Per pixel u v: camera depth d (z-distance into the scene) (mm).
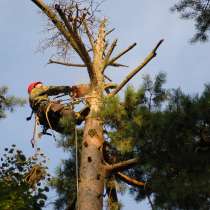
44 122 14297
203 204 12508
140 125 12031
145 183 12859
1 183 14898
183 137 11758
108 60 15656
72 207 13453
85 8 13531
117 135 12594
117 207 13602
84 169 12852
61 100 14086
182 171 12086
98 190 12500
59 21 13438
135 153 12453
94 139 13367
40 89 14586
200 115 11445
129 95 13078
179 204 12461
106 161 13484
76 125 13945
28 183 15055
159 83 13195
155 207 12477
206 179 11688
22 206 14570
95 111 13336
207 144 11766
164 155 11961
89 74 14312
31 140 14273
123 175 13344
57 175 15711
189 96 11836
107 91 15242
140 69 14180
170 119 11617
